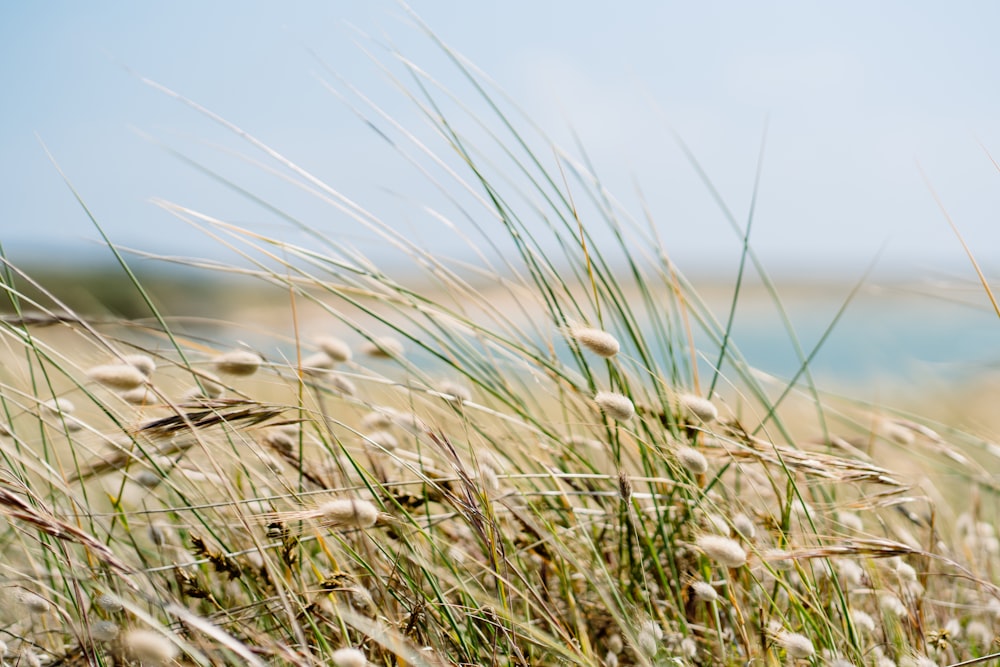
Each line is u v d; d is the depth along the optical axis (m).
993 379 3.61
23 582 1.71
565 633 1.77
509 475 2.15
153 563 2.14
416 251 2.65
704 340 2.94
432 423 2.09
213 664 1.54
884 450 3.20
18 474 1.80
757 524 2.31
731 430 2.20
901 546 1.70
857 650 1.78
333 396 2.30
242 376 1.97
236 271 2.29
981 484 2.83
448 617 1.76
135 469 2.26
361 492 2.13
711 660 2.03
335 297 2.46
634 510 2.21
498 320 2.67
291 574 1.82
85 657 1.53
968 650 2.19
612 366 2.37
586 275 2.61
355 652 1.40
